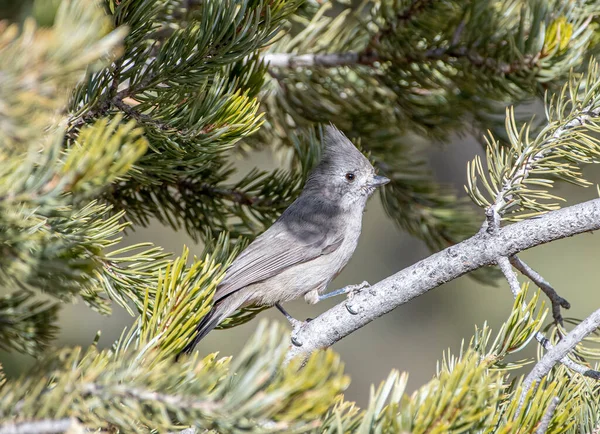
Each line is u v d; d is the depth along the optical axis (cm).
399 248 1745
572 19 619
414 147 873
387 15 692
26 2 407
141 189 691
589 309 1431
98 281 503
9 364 945
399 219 837
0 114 269
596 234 1531
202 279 466
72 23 282
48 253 332
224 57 508
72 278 330
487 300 1630
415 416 357
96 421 328
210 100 512
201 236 709
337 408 386
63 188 296
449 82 722
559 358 424
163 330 433
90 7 288
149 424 326
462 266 519
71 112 492
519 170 525
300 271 866
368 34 752
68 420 319
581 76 548
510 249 505
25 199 296
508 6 684
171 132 512
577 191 1422
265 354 315
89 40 276
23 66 265
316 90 792
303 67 767
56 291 335
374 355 1670
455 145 1788
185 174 561
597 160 518
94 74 495
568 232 492
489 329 466
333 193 898
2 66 264
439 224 821
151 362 372
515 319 453
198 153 536
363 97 784
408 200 831
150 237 1425
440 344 1648
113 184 598
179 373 343
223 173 712
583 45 613
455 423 346
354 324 560
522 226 502
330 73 779
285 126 811
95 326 1358
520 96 682
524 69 637
